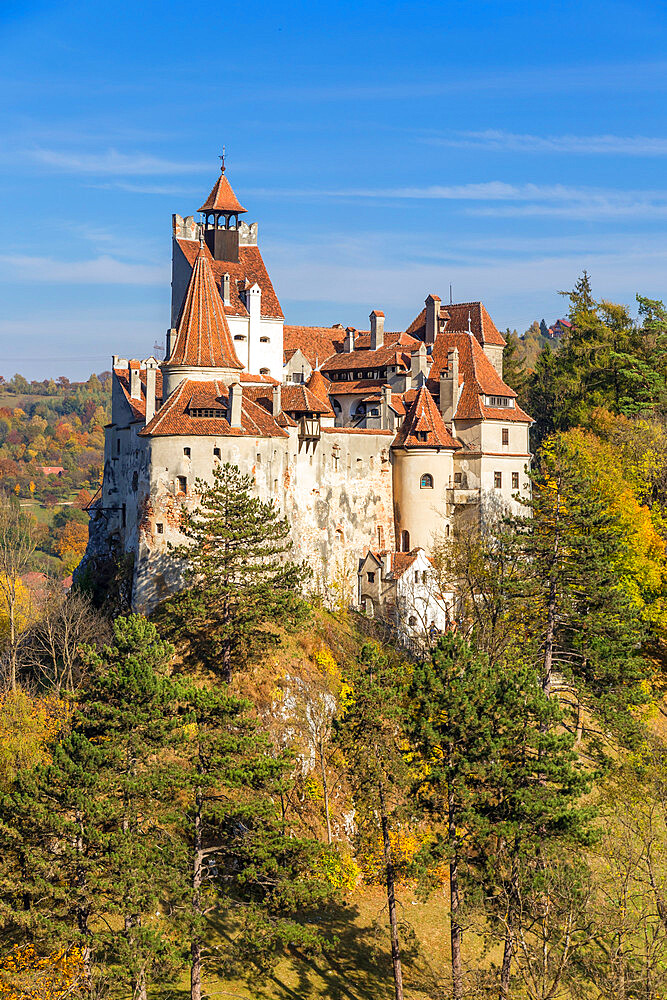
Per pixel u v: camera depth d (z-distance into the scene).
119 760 50.53
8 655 91.31
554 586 73.94
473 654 61.44
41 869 49.16
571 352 144.50
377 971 61.50
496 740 54.66
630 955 52.50
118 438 102.62
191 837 62.84
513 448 107.94
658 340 137.62
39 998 46.88
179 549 74.88
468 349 110.06
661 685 92.31
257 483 86.56
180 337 90.06
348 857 69.12
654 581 95.12
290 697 76.50
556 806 52.94
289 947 61.91
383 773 58.06
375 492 100.44
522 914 52.41
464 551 95.00
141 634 56.72
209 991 55.59
